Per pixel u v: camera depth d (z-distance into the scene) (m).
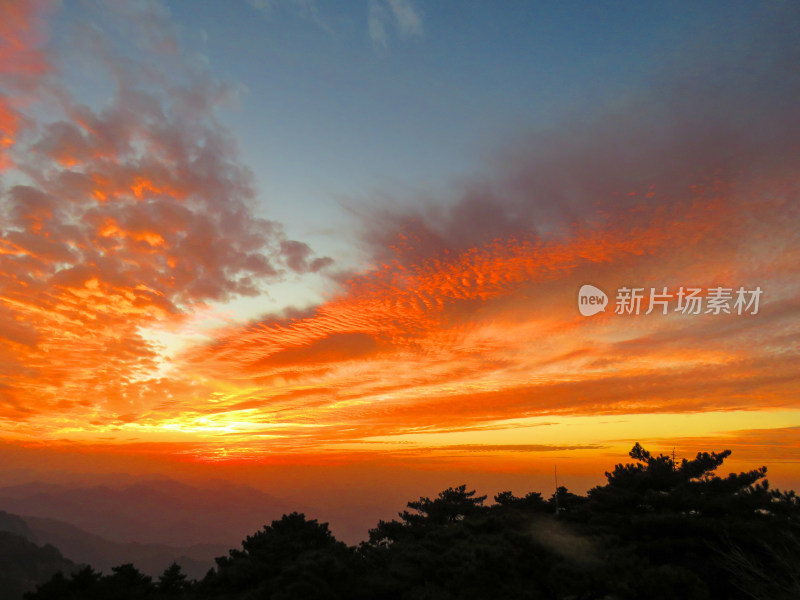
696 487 21.17
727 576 16.28
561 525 21.56
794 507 17.50
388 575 19.19
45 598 17.45
